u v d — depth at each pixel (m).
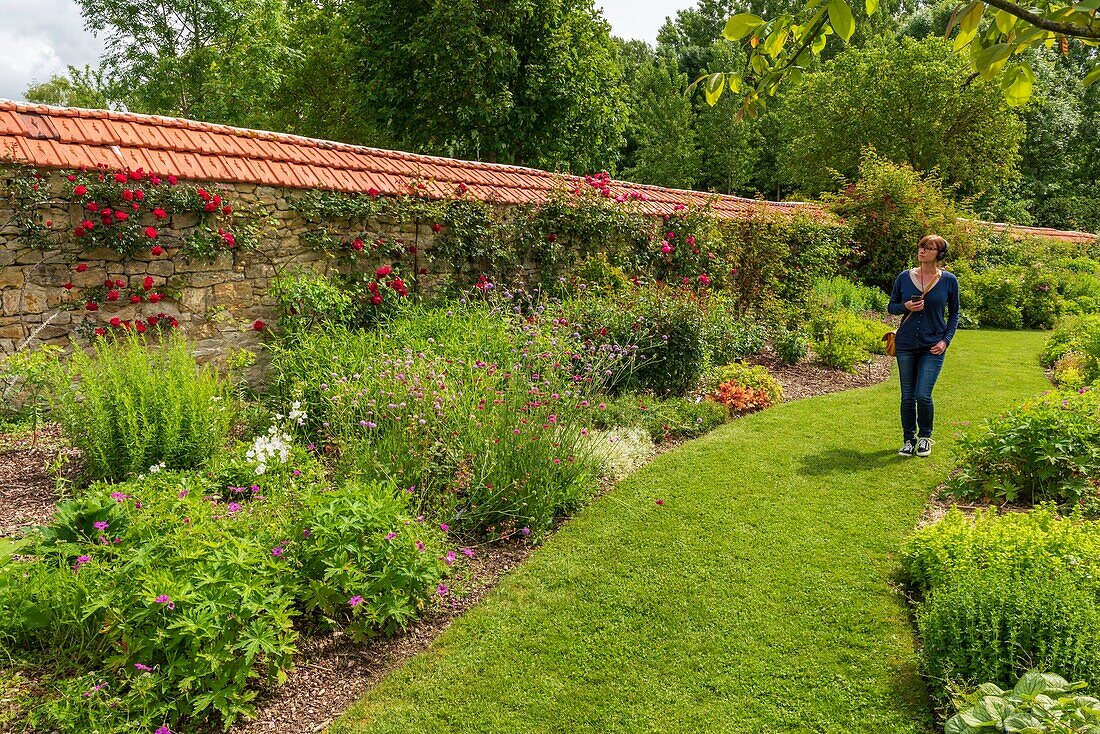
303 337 6.71
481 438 4.54
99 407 4.62
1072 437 4.50
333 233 7.71
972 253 16.19
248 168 7.14
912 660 3.08
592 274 9.43
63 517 3.25
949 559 3.44
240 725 2.77
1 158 5.73
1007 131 23.69
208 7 22.52
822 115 27.23
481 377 5.32
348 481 3.89
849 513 4.61
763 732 2.71
